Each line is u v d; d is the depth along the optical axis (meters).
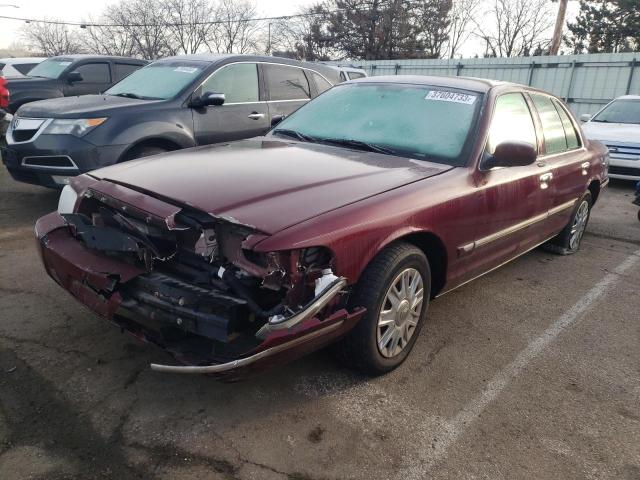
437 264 3.34
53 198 6.64
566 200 4.84
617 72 17.42
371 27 39.31
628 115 10.19
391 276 2.82
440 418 2.74
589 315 4.11
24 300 3.72
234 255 2.42
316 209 2.54
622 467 2.48
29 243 4.93
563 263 5.32
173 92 6.02
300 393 2.86
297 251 2.35
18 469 2.22
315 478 2.29
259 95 6.73
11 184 7.27
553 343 3.62
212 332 2.30
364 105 4.02
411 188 2.96
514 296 4.41
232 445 2.44
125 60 10.66
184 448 2.40
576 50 39.56
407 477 2.34
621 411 2.91
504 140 3.63
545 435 2.67
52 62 10.49
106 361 3.03
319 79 7.61
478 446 2.55
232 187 2.67
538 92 4.64
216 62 6.36
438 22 39.62
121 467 2.27
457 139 3.54
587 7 38.03
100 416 2.57
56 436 2.42
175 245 2.67
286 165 3.08
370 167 3.16
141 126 5.58
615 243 6.16
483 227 3.51
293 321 2.26
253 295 2.41
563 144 4.87
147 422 2.55
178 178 2.82
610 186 9.83
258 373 2.34
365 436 2.57
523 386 3.08
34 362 2.98
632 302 4.41
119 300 2.55
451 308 4.10
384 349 2.96
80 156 5.29
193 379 2.91
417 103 3.87
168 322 2.40
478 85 3.96
